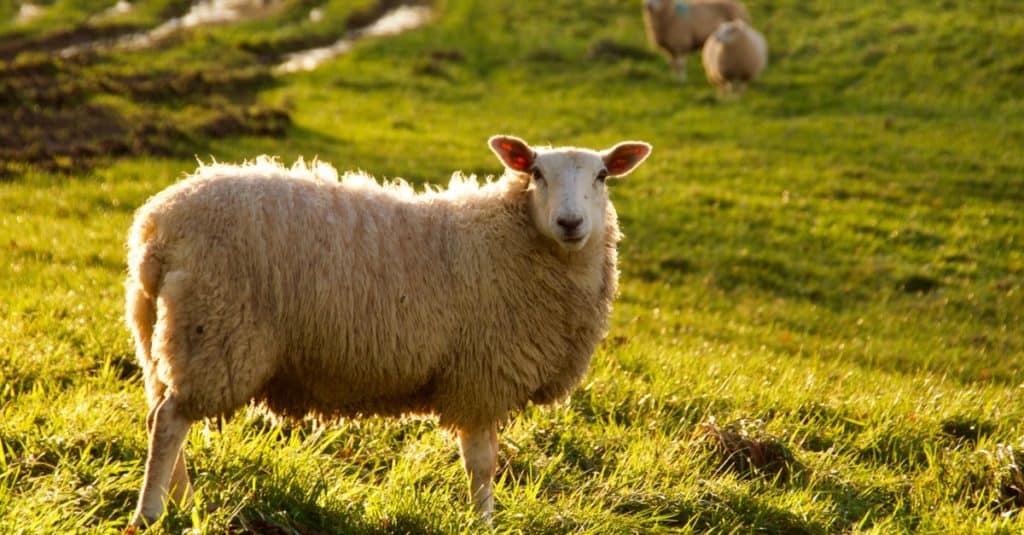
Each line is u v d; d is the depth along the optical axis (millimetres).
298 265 5945
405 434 7922
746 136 26797
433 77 33938
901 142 25734
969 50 31891
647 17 33562
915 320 16375
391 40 38688
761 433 8258
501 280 6598
